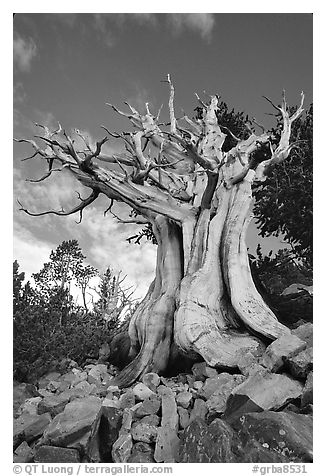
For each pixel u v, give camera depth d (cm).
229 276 1234
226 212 1348
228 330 1212
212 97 1762
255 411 827
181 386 1082
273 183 1912
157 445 831
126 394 1010
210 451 753
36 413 1068
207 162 1334
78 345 1544
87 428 893
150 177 1502
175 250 1397
